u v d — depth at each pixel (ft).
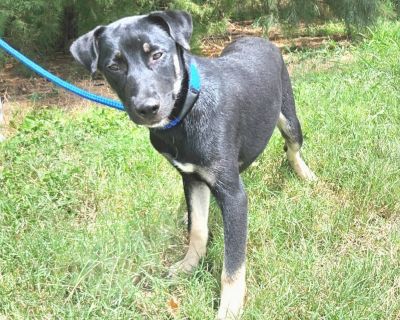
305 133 4.26
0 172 4.17
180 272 3.09
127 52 2.62
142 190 3.79
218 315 2.78
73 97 6.04
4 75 7.03
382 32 6.53
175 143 2.75
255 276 3.03
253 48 3.36
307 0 7.01
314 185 3.76
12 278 3.04
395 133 4.23
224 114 2.78
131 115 2.65
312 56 6.51
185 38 2.68
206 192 3.12
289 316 2.76
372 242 3.26
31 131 4.85
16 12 6.68
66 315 2.82
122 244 3.18
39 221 3.54
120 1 6.64
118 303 2.86
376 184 3.63
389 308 2.75
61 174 4.00
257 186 3.70
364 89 4.99
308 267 2.99
